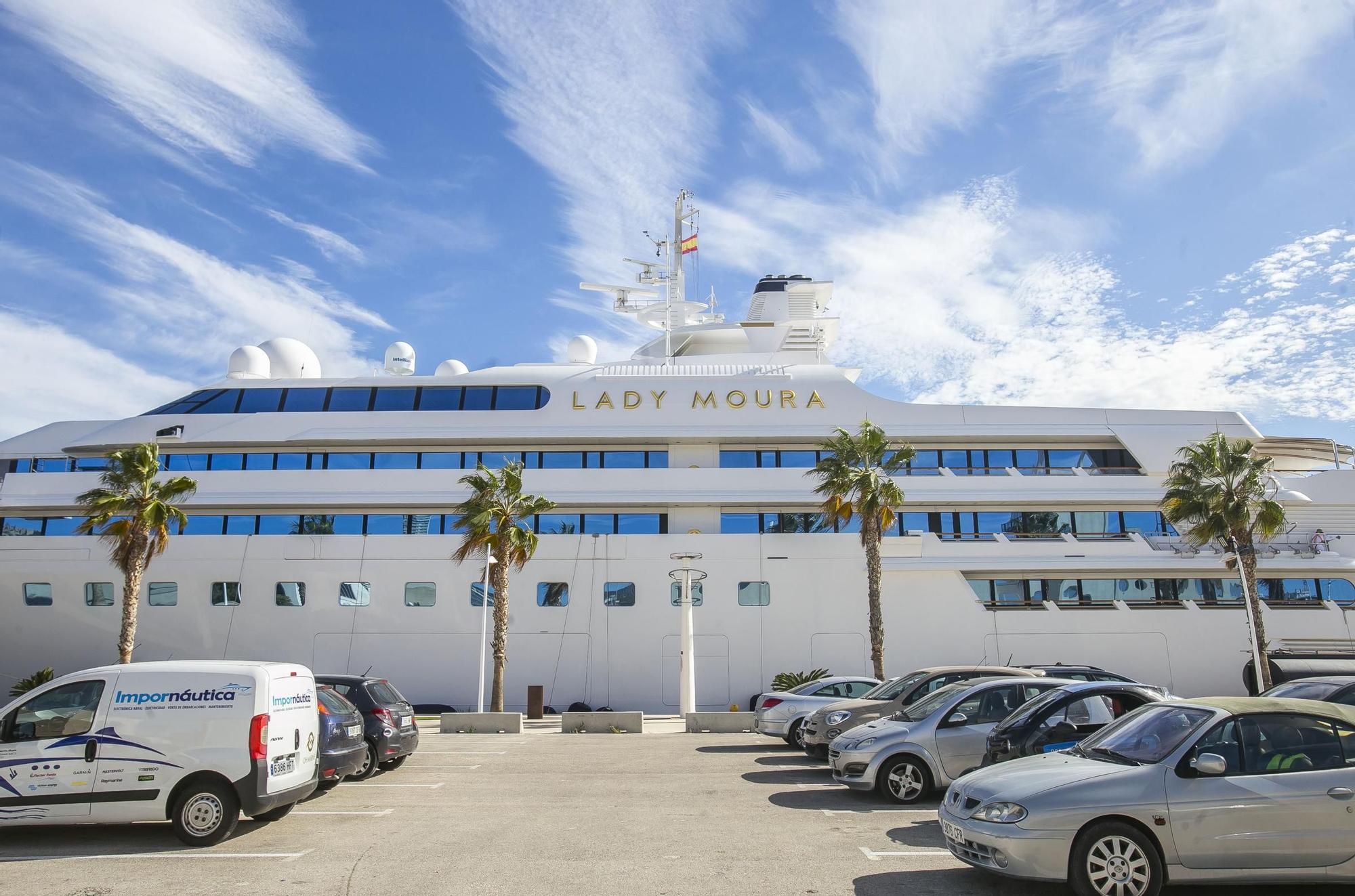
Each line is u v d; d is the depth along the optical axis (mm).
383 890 8016
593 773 15734
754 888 8062
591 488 31859
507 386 33406
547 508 29844
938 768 12156
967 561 31203
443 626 30391
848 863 8961
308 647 30266
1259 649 27922
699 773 15609
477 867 8828
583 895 7828
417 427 32500
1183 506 28438
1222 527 27734
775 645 30500
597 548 31062
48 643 30203
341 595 30562
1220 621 31141
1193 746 7758
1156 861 7359
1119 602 31375
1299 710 7961
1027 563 31219
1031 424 33000
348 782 14781
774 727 18922
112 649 30203
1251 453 32062
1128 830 7387
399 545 30844
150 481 27047
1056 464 33125
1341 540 32031
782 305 39719
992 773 8523
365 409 33000
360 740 13289
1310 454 36062
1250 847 7324
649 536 31188
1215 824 7379
